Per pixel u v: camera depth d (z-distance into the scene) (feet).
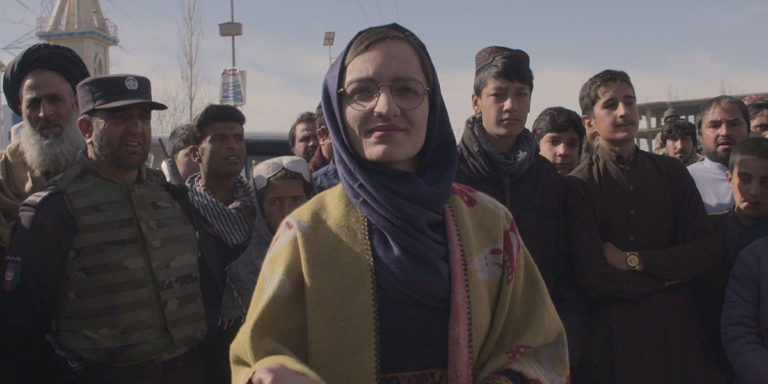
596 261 7.66
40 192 6.27
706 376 7.58
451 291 3.64
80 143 7.98
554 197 8.23
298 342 3.66
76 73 8.20
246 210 8.78
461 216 3.92
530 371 3.71
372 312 3.51
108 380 6.21
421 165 4.05
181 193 7.37
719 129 11.37
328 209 3.84
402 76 3.72
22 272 5.84
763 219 8.61
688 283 8.26
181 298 6.69
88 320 6.10
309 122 12.94
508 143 8.30
